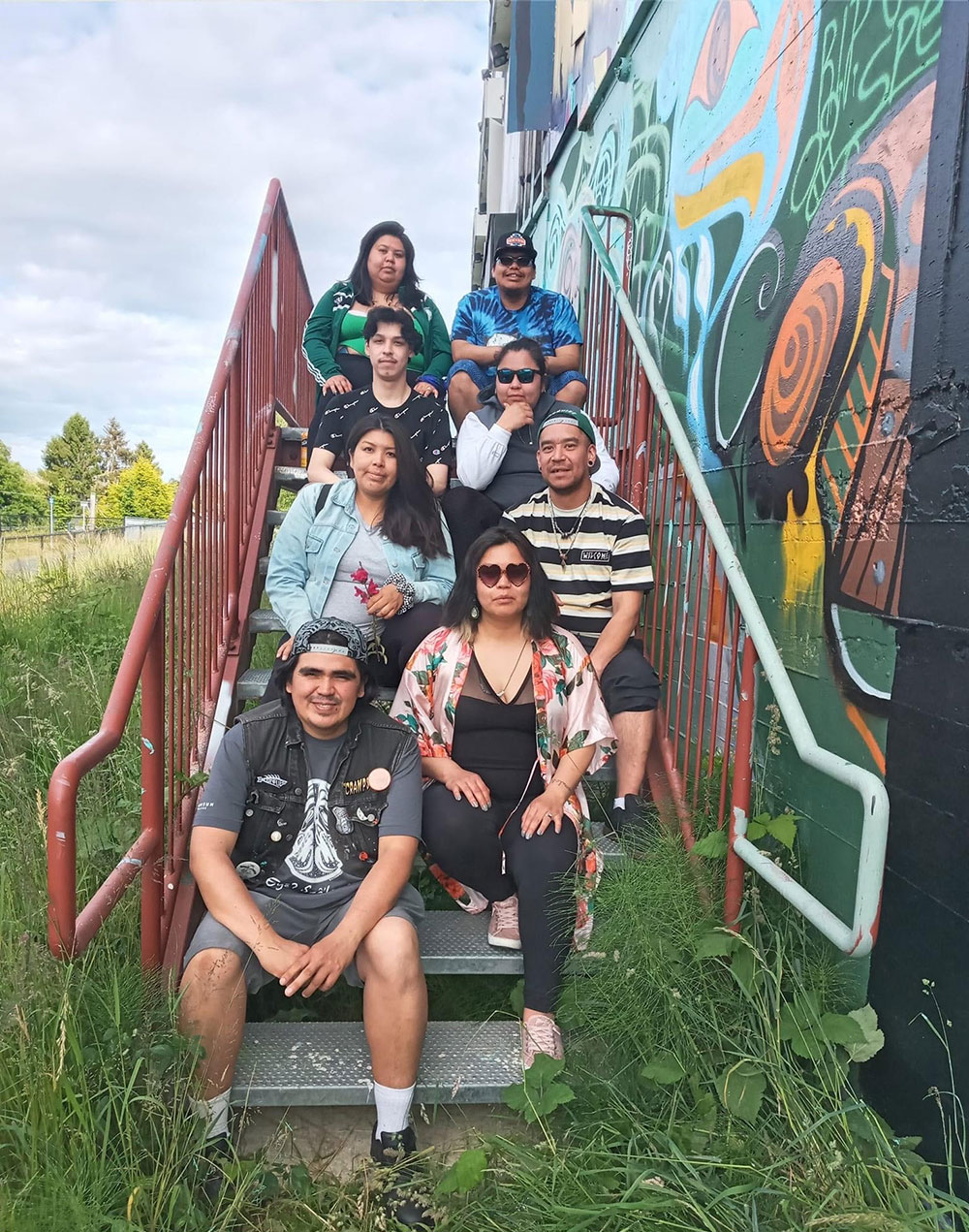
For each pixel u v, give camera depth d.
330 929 2.21
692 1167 1.77
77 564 7.52
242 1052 2.21
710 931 2.27
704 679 2.66
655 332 4.19
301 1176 1.94
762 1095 1.98
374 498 3.08
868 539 2.13
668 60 4.14
